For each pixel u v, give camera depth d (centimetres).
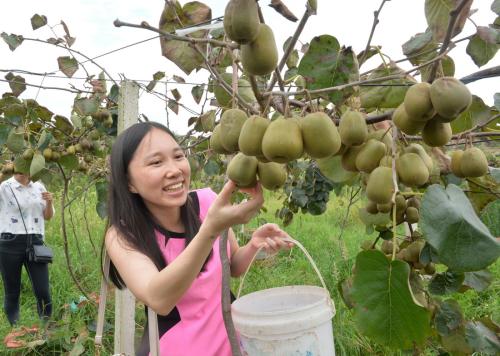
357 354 344
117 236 179
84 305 440
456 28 122
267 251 207
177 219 199
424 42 142
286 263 575
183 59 150
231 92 128
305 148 102
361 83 108
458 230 101
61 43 323
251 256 215
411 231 183
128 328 282
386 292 106
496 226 198
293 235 721
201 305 190
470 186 180
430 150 162
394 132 118
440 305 192
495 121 181
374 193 117
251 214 123
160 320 191
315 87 116
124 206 183
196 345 186
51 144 366
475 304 432
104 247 199
